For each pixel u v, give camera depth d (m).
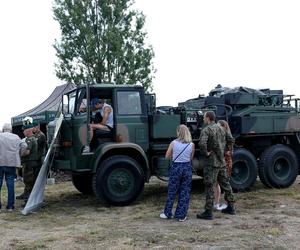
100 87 9.12
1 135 8.62
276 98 11.53
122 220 7.60
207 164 7.40
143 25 16.23
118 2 15.76
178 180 7.42
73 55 15.88
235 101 10.80
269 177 10.75
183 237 6.25
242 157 10.27
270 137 11.26
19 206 9.16
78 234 6.63
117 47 15.40
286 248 5.67
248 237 6.19
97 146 9.12
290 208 8.27
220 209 8.09
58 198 10.15
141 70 15.89
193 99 11.74
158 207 8.66
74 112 9.06
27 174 9.62
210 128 7.34
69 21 15.69
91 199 9.93
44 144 9.78
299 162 11.45
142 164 9.30
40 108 15.52
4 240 6.45
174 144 7.45
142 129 9.42
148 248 5.77
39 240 6.36
